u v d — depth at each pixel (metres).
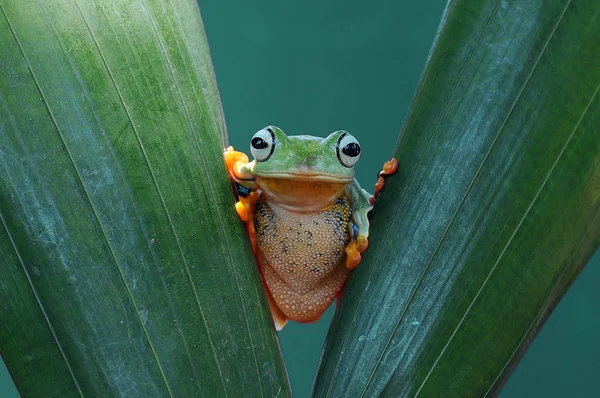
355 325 0.32
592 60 0.32
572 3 0.32
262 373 0.32
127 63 0.32
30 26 0.32
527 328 0.32
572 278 0.32
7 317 0.31
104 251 0.31
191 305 0.32
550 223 0.32
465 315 0.32
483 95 0.32
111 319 0.31
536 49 0.32
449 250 0.32
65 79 0.32
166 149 0.32
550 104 0.32
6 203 0.31
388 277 0.32
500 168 0.32
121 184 0.31
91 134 0.31
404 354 0.32
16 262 0.31
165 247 0.32
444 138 0.32
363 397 0.32
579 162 0.32
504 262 0.32
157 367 0.31
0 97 0.31
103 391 0.31
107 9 0.32
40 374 0.31
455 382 0.32
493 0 0.32
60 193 0.31
